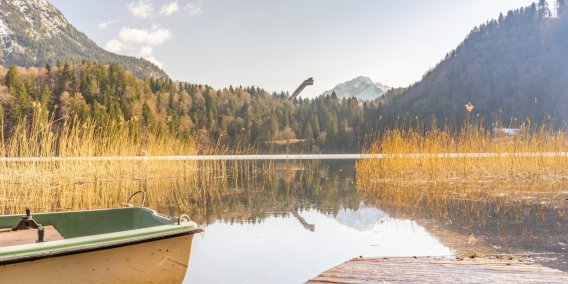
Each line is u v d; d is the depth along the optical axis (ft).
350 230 22.59
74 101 195.52
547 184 41.04
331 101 338.54
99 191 38.52
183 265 12.26
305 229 22.98
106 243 10.63
